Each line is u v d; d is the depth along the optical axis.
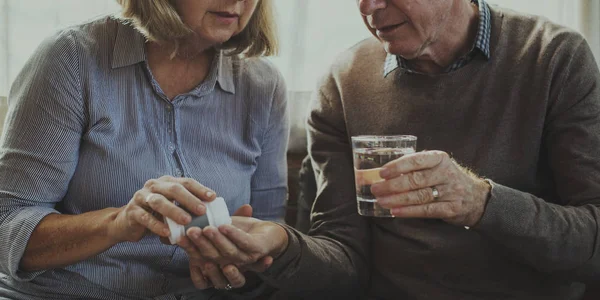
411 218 1.64
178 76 1.66
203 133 1.69
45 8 2.07
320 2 2.11
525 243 1.43
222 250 1.33
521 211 1.41
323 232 1.74
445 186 1.34
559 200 1.62
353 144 1.39
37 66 1.54
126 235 1.37
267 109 1.79
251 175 1.79
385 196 1.33
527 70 1.58
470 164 1.58
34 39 2.08
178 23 1.52
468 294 1.58
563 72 1.53
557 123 1.55
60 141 1.52
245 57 1.76
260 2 1.71
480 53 1.62
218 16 1.55
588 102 1.53
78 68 1.54
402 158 1.32
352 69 1.78
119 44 1.59
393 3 1.52
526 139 1.55
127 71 1.60
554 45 1.57
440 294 1.59
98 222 1.41
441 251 1.58
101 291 1.57
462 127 1.61
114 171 1.56
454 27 1.61
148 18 1.53
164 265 1.61
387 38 1.57
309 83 2.13
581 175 1.51
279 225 1.54
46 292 1.54
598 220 1.47
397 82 1.69
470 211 1.38
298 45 2.09
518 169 1.56
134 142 1.58
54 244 1.45
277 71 1.85
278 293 1.70
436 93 1.63
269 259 1.47
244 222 1.54
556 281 1.56
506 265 1.55
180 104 1.64
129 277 1.58
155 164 1.60
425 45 1.58
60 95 1.52
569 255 1.46
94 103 1.55
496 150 1.56
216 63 1.68
